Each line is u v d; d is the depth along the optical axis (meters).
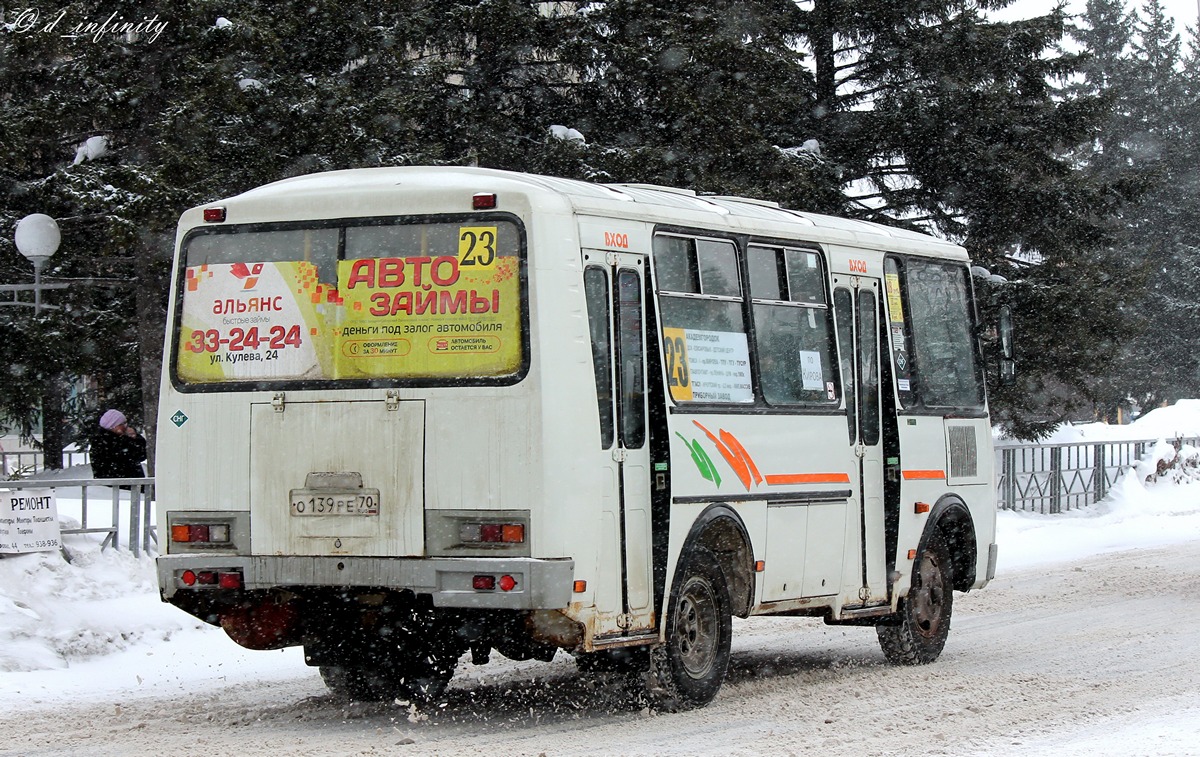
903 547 12.80
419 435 9.32
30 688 11.41
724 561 10.91
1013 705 10.58
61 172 20.50
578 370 9.34
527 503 9.10
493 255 9.33
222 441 9.77
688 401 10.44
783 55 27.78
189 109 19.80
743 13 26.67
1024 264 32.38
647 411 10.05
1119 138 74.25
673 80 24.41
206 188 20.08
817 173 29.00
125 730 9.67
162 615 14.09
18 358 22.92
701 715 10.24
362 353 9.52
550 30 25.03
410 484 9.31
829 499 11.93
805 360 11.85
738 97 24.95
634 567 9.81
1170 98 76.75
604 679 11.10
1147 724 9.59
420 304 9.43
